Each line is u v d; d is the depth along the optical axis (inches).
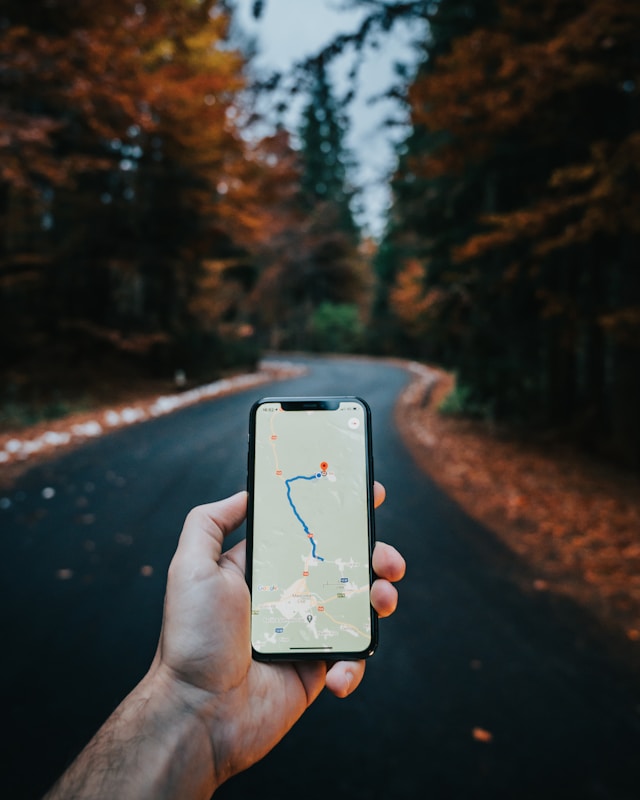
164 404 712.4
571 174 304.7
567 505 325.4
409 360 1946.4
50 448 432.5
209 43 686.5
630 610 190.1
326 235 2219.5
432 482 373.7
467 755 120.0
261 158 775.7
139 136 706.8
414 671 152.6
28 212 714.2
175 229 879.1
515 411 650.8
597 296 508.1
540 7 353.7
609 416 539.8
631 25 285.0
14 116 461.1
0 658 149.1
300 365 1665.8
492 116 357.4
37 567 208.8
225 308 1210.6
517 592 206.1
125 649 154.9
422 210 644.7
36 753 115.4
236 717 52.9
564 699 140.6
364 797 108.0
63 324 812.0
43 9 507.8
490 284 542.9
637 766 117.7
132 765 45.1
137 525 261.4
